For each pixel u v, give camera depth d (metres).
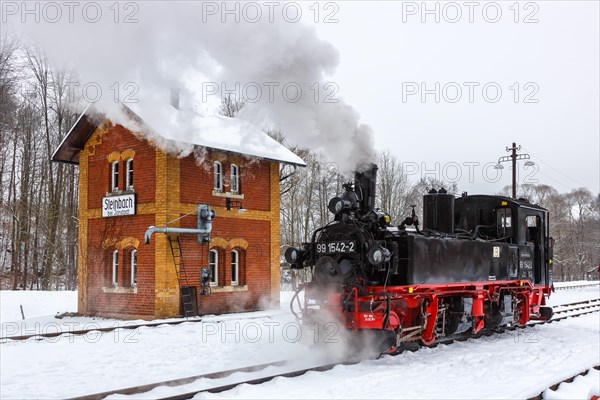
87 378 8.24
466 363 9.10
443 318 10.88
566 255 61.97
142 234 17.05
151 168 16.89
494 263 12.29
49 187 29.41
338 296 9.91
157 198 16.56
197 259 17.06
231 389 7.33
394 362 9.35
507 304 12.63
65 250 31.39
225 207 18.00
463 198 13.75
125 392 7.21
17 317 18.97
